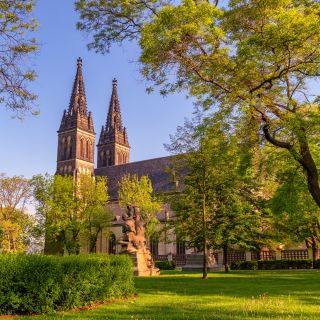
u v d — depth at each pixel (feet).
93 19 49.60
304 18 42.93
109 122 385.29
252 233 121.29
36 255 40.42
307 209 100.37
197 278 91.81
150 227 180.34
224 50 46.96
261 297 49.85
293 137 52.24
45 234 201.87
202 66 47.44
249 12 45.70
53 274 38.40
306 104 52.54
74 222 199.82
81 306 41.11
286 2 44.14
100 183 212.64
